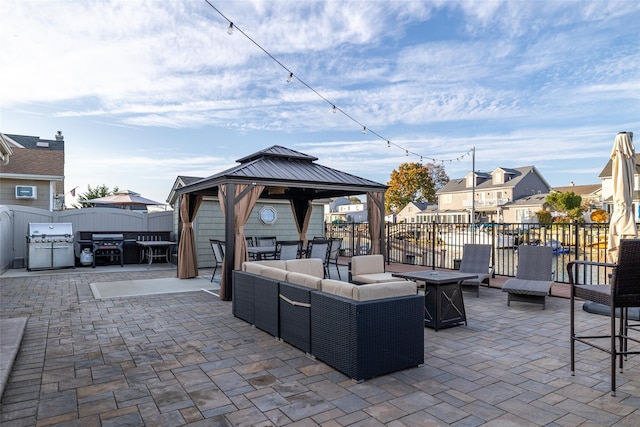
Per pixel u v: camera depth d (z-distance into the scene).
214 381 3.25
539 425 2.52
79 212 12.22
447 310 4.84
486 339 4.40
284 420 2.60
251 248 9.34
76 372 3.46
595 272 12.84
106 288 7.88
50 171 14.79
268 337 4.50
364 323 3.22
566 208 31.39
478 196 39.53
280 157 8.87
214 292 7.48
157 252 12.73
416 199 47.81
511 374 3.37
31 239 10.59
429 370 3.47
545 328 4.83
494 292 7.19
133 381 3.26
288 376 3.35
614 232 6.05
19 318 5.20
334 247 9.54
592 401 2.85
